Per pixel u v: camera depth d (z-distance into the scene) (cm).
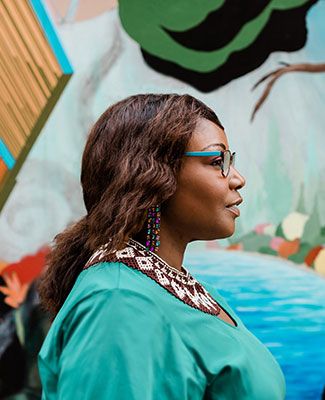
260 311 375
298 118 386
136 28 375
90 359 122
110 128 140
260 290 377
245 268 378
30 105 365
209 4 382
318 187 385
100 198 140
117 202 135
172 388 124
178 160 138
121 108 142
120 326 123
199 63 380
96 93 370
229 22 384
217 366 129
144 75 375
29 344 357
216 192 140
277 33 386
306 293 380
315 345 376
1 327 356
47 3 368
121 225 132
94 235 137
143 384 121
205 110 144
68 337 130
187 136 138
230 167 144
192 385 126
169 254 143
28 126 365
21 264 360
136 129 138
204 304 142
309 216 384
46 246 363
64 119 368
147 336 124
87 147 144
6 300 357
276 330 375
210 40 382
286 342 375
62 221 366
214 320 137
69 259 153
